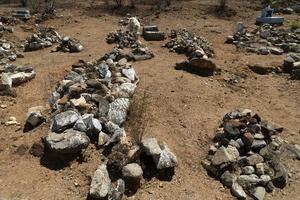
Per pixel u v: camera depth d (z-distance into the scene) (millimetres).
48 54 10680
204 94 7961
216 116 7008
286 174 5441
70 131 5492
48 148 5418
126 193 4828
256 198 4996
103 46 11625
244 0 18938
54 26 14586
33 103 7125
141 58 9992
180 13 16406
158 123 6449
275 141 6195
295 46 11297
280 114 7539
